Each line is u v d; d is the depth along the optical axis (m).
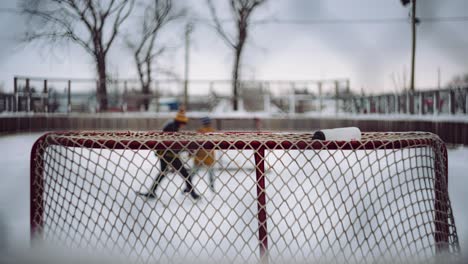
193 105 19.53
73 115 15.89
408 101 13.33
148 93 19.34
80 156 2.25
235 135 2.97
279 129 16.81
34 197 2.25
